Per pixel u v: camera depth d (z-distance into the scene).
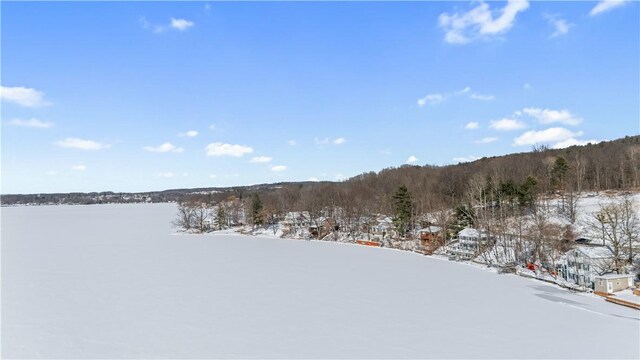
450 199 140.50
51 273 76.38
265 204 184.62
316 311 51.09
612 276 58.09
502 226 91.62
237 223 177.62
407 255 97.50
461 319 47.59
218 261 90.06
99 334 43.75
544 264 75.06
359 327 45.16
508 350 38.44
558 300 55.44
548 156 174.25
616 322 45.88
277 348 39.56
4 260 92.50
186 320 48.03
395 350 38.81
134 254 101.44
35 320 48.50
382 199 151.00
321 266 83.00
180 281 68.88
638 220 79.00
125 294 60.06
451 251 95.38
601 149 185.88
